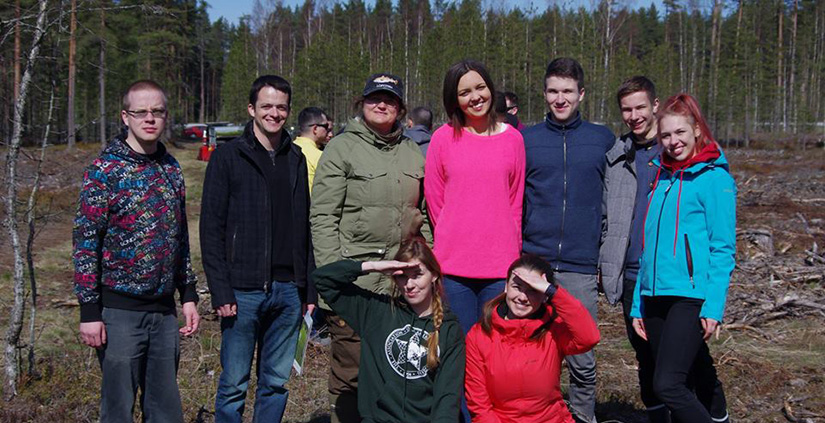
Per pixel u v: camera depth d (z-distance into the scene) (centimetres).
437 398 340
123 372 348
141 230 344
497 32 4850
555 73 415
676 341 356
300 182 401
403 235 397
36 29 502
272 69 7038
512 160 395
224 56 8625
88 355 566
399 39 5919
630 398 530
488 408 371
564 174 415
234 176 377
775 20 6247
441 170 397
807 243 1185
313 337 618
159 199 350
